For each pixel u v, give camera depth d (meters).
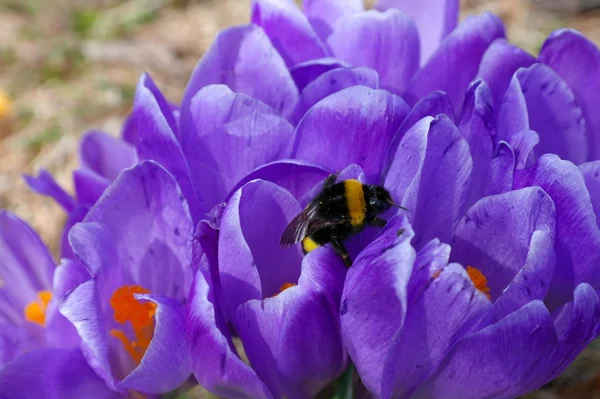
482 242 0.28
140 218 0.30
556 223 0.27
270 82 0.31
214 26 0.63
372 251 0.27
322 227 0.28
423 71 0.31
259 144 0.30
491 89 0.31
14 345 0.31
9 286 0.33
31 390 0.29
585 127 0.31
